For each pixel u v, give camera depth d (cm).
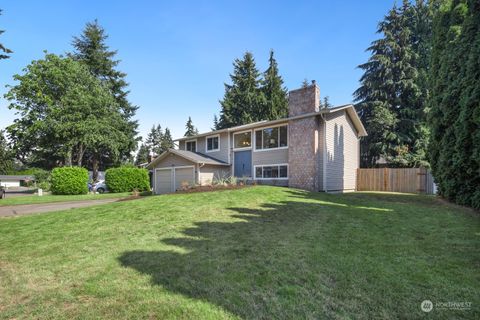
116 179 2298
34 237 608
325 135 1545
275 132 1731
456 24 1055
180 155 1900
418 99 2500
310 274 361
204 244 505
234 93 3975
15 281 368
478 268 372
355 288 319
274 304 287
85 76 2844
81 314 276
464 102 861
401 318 259
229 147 1975
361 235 554
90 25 3459
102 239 564
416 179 1650
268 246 486
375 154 2595
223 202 930
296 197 1082
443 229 593
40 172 3094
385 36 2706
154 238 554
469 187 915
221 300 297
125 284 344
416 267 378
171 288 329
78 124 2586
